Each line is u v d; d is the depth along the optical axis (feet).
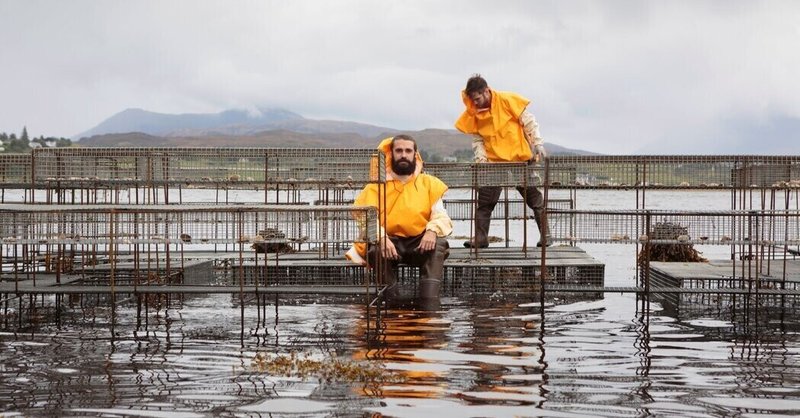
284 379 17.75
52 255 37.55
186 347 21.43
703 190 34.37
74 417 15.15
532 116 40.98
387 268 30.66
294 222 27.61
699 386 17.34
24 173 35.76
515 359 19.81
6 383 17.57
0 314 27.17
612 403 16.01
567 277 34.22
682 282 31.22
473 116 41.57
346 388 16.98
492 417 15.07
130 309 28.25
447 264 33.76
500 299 30.42
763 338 22.91
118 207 24.82
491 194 42.91
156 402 16.07
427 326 24.43
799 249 43.34
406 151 30.71
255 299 30.50
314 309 27.86
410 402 15.97
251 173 34.78
